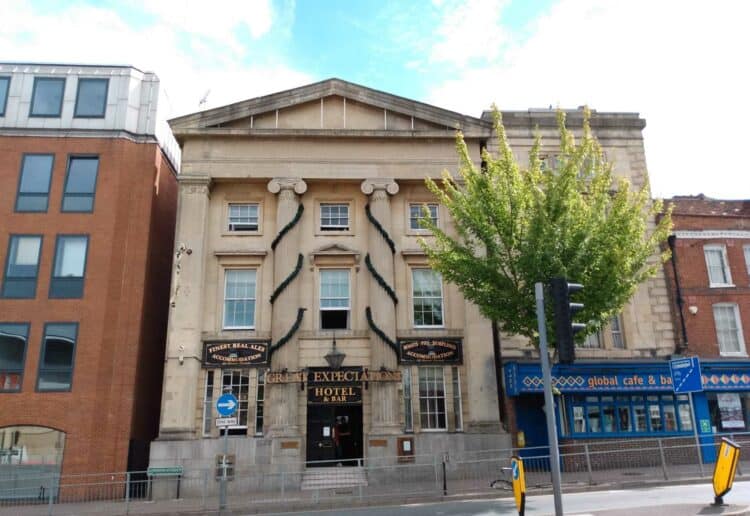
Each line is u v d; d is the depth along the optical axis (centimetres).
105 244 2238
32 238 2241
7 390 2086
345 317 2342
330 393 2183
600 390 2212
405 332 2288
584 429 2220
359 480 1975
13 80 2386
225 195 2411
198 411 2159
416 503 1577
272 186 2362
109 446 2055
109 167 2312
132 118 2388
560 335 871
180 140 2395
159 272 2441
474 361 2245
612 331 2377
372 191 2397
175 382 2128
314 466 2166
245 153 2395
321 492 1842
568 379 2209
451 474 2080
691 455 2202
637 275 1802
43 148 2323
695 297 2425
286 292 2250
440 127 2481
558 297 889
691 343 2366
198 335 2198
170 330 2178
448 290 2369
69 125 2348
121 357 2145
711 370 2300
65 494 1973
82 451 2033
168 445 2053
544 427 2242
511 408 2222
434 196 2462
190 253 2266
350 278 2353
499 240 1833
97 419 2073
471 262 1772
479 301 1780
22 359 2120
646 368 2261
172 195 2645
